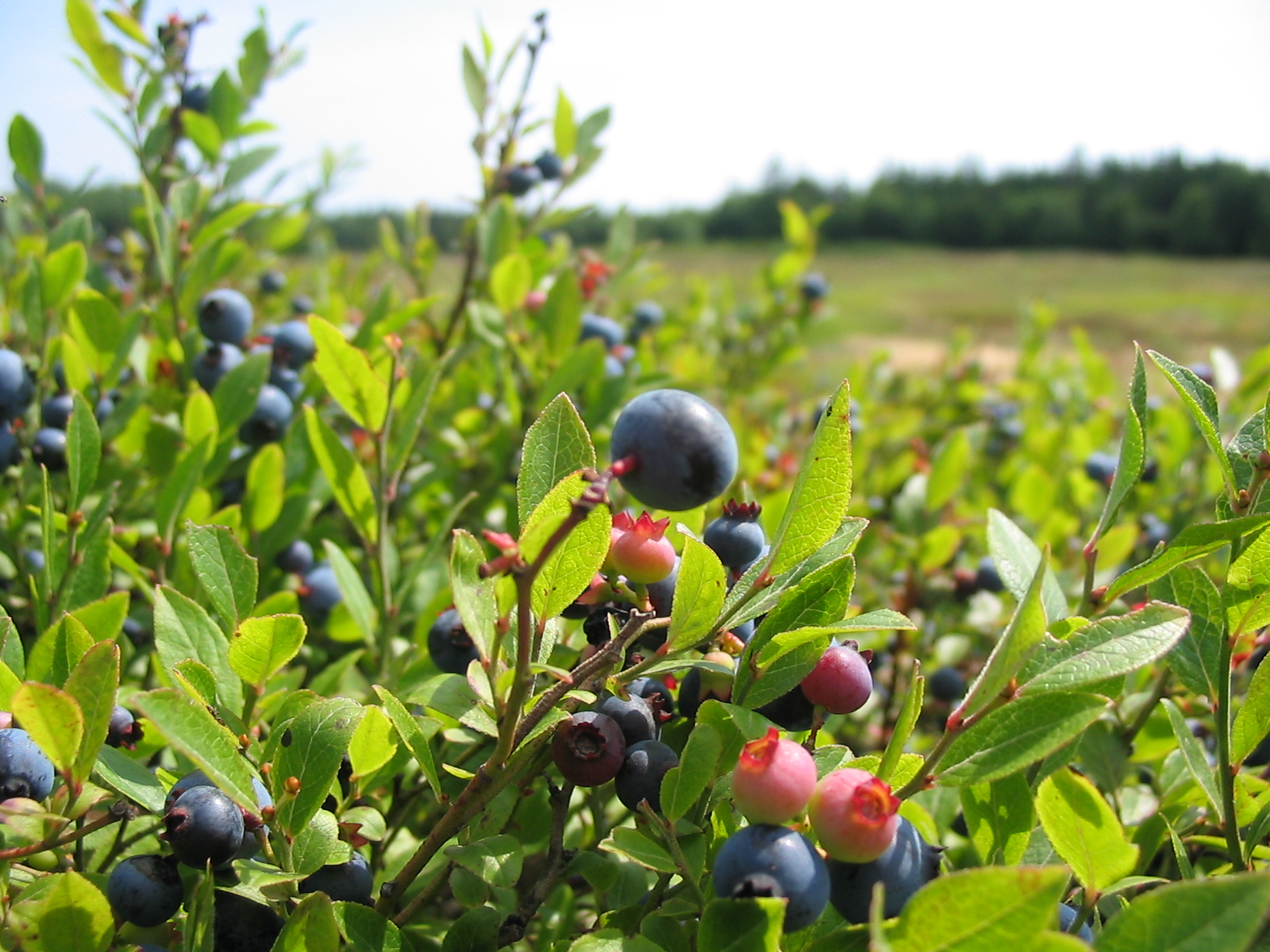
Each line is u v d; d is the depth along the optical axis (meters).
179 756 0.13
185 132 0.26
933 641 0.28
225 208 0.26
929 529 0.27
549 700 0.11
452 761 0.14
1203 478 0.29
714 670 0.11
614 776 0.12
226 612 0.13
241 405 0.20
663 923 0.11
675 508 0.11
